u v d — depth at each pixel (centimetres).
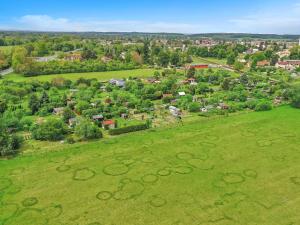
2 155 7056
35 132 8088
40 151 7331
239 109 11188
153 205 5181
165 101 12419
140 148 7575
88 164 6669
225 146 7744
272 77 18162
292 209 5084
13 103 11681
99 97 13038
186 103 11594
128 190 5644
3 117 9288
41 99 11256
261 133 8688
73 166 6562
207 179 6069
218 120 9912
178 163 6769
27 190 5588
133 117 10225
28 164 6638
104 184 5841
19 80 15900
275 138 8300
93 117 9681
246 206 5162
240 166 6656
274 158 7062
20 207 5081
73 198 5362
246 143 7950
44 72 17812
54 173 6238
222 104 11569
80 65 19375
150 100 12581
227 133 8688
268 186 5822
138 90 13525
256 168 6562
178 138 8275
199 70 19638
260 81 16638
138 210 5038
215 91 14550
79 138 8131
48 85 14538
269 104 11238
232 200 5338
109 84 15325
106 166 6588
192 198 5400
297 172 6391
